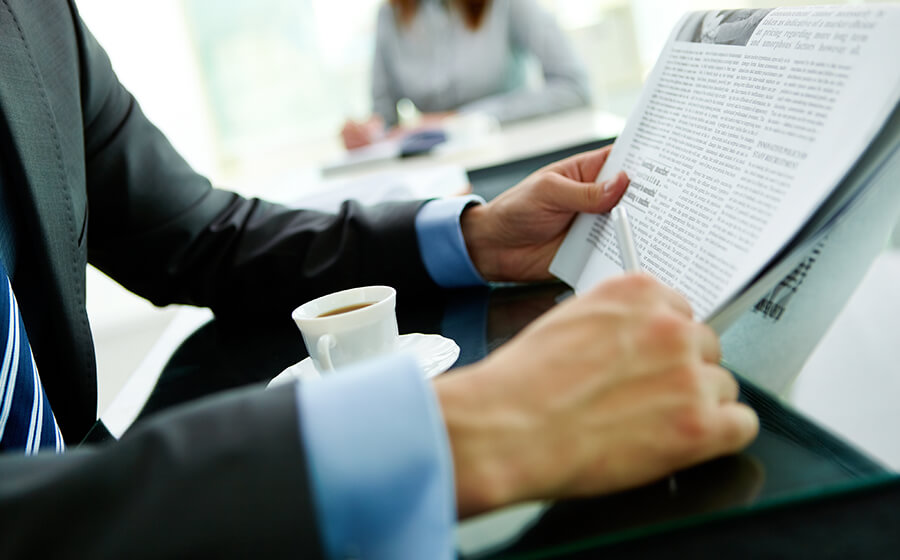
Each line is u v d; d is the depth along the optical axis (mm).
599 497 377
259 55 4648
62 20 848
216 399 359
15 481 344
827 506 339
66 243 724
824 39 481
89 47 905
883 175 438
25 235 707
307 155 4840
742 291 434
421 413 337
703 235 511
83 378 736
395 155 2035
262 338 800
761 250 441
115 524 305
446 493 332
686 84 635
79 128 820
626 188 667
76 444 731
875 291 563
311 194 1428
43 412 604
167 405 660
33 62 730
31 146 700
